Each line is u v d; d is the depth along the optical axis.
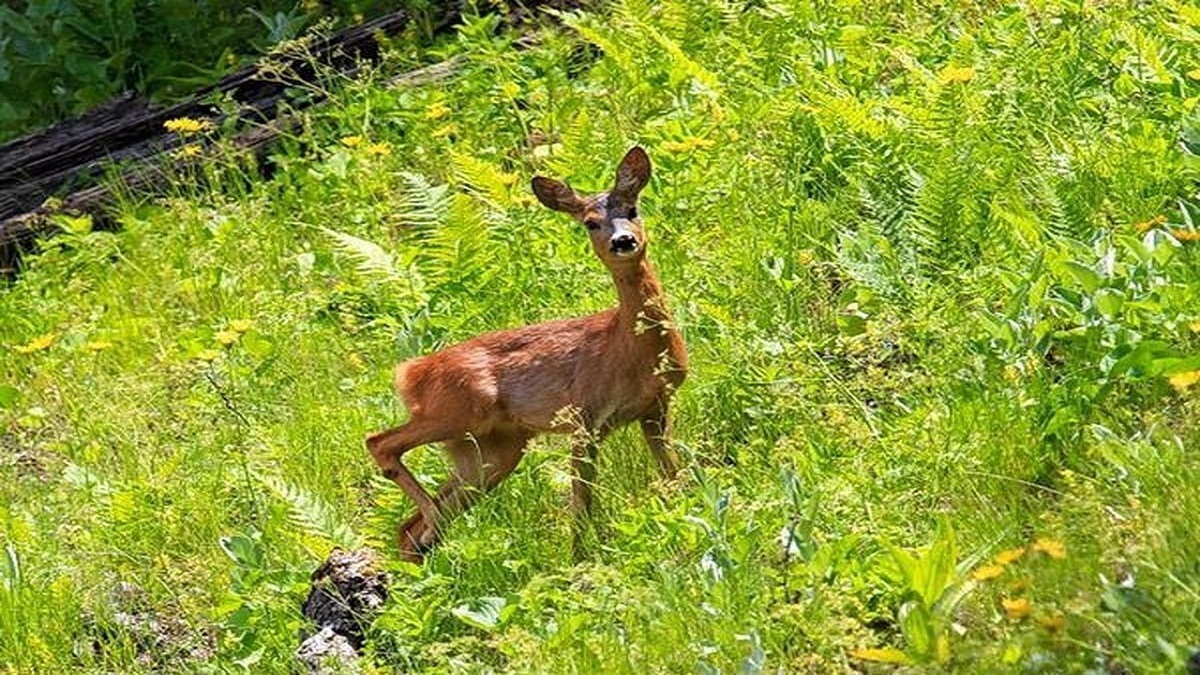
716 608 9.45
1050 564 8.96
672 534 10.27
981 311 11.52
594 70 16.91
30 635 11.27
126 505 12.27
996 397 10.66
